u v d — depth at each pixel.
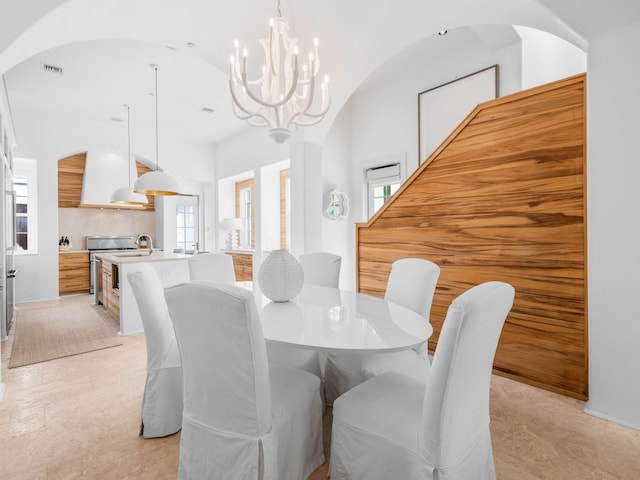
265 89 2.26
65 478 1.56
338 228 4.93
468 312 1.03
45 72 4.04
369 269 3.58
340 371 2.10
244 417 1.24
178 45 2.89
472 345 1.10
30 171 5.52
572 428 1.93
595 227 2.04
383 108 4.62
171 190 4.16
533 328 2.49
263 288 2.06
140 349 3.27
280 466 1.38
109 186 6.07
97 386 2.50
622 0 1.78
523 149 2.52
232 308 1.15
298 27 2.78
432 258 3.07
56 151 5.46
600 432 1.89
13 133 5.02
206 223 7.31
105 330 3.87
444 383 1.07
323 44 2.97
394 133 4.49
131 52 3.64
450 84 3.81
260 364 1.21
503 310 1.22
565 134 2.32
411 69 4.21
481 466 1.27
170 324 2.05
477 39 3.60
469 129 2.81
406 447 1.18
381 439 1.25
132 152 6.20
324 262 2.98
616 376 1.98
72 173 6.29
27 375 2.68
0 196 3.34
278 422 1.36
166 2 2.38
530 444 1.79
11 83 4.30
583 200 2.25
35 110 5.26
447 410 1.09
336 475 1.41
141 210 7.31
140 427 1.97
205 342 1.25
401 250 3.30
